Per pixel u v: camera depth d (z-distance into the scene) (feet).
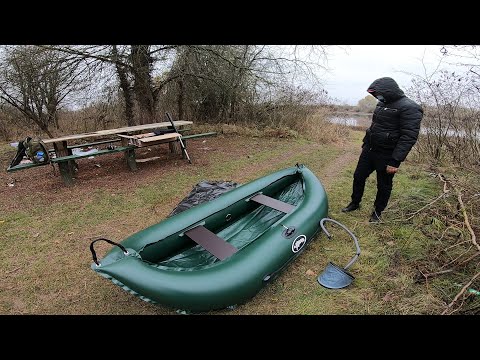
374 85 11.82
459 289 9.68
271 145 27.86
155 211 15.44
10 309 9.55
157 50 27.66
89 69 26.27
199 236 10.43
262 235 10.35
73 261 11.69
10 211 15.47
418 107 11.38
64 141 18.13
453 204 13.29
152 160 23.07
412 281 10.24
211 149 26.37
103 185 18.48
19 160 17.26
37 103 29.35
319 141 29.76
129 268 8.22
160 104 34.14
